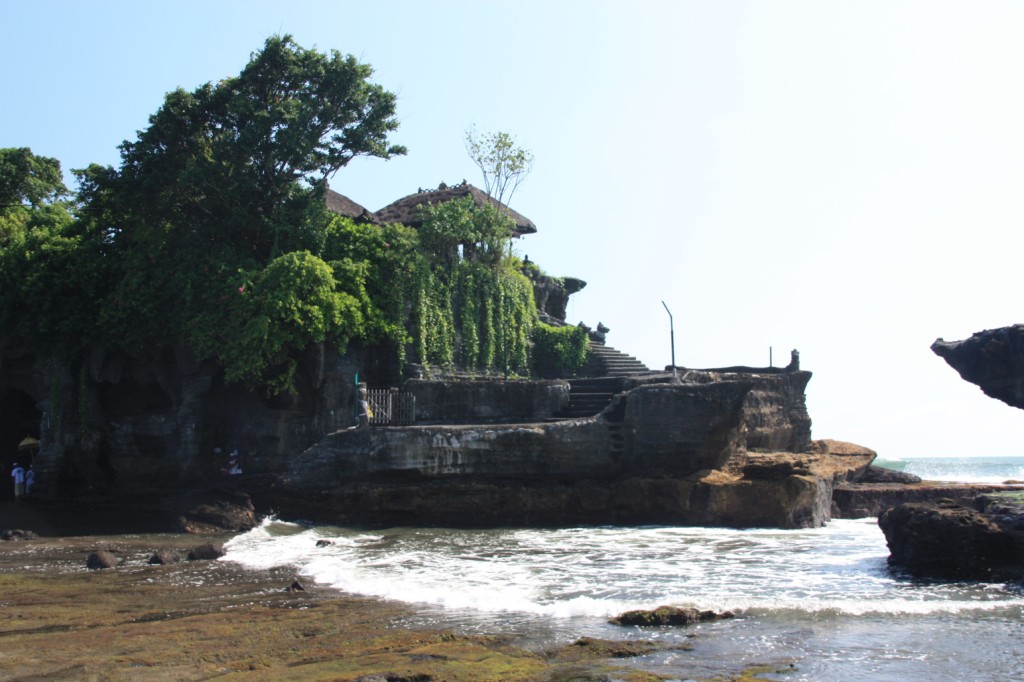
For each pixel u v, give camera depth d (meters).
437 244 31.89
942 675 8.25
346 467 23.44
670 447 22.75
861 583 13.23
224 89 29.17
